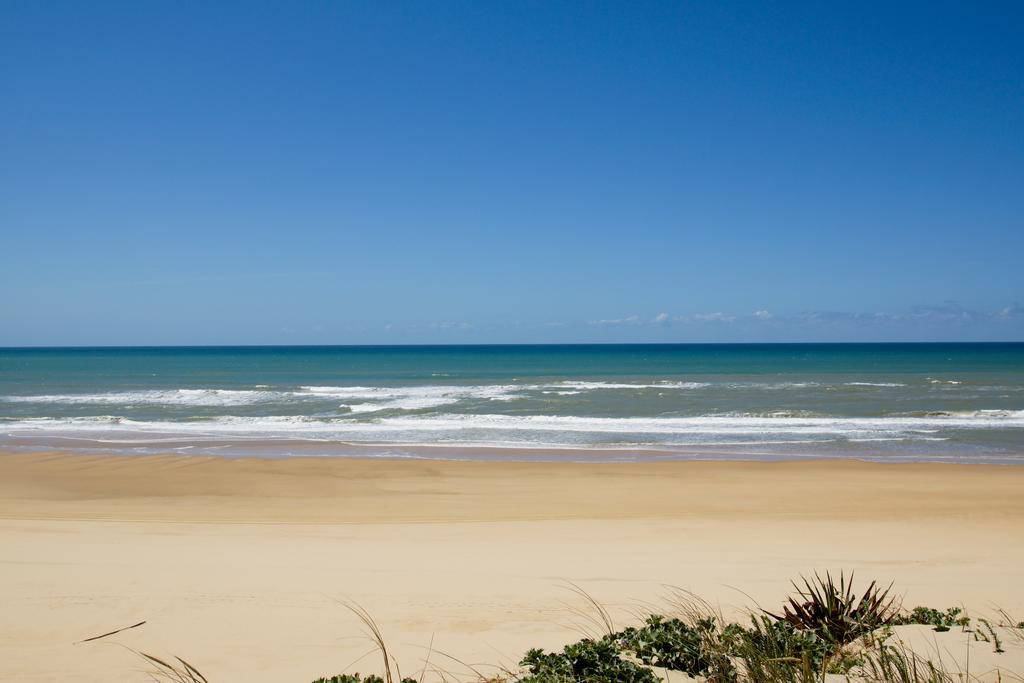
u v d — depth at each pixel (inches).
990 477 612.4
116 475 625.3
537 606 236.8
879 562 313.7
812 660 153.5
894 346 7775.6
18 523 397.7
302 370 2689.5
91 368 2869.1
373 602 241.4
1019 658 154.1
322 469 653.9
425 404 1268.5
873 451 771.4
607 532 395.9
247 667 180.2
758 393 1448.1
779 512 472.7
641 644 169.0
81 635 208.2
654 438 868.6
